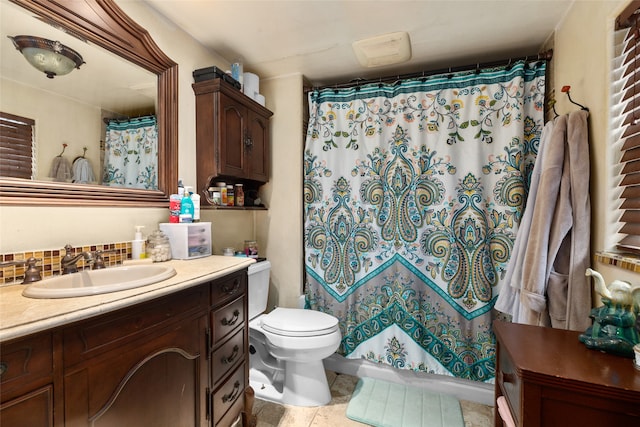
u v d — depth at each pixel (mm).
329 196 2068
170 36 1518
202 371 1099
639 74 909
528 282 1200
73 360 695
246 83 1946
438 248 1809
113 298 790
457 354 1750
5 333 568
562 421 685
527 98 1695
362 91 2008
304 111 2193
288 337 1585
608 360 754
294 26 1563
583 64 1237
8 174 934
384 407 1669
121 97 1277
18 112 964
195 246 1456
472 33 1619
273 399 1726
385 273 1925
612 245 1021
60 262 1051
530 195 1343
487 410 1657
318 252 2096
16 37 962
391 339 1892
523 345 852
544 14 1440
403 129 1889
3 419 580
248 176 1864
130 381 829
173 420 970
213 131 1610
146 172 1383
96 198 1166
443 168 1803
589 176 1133
